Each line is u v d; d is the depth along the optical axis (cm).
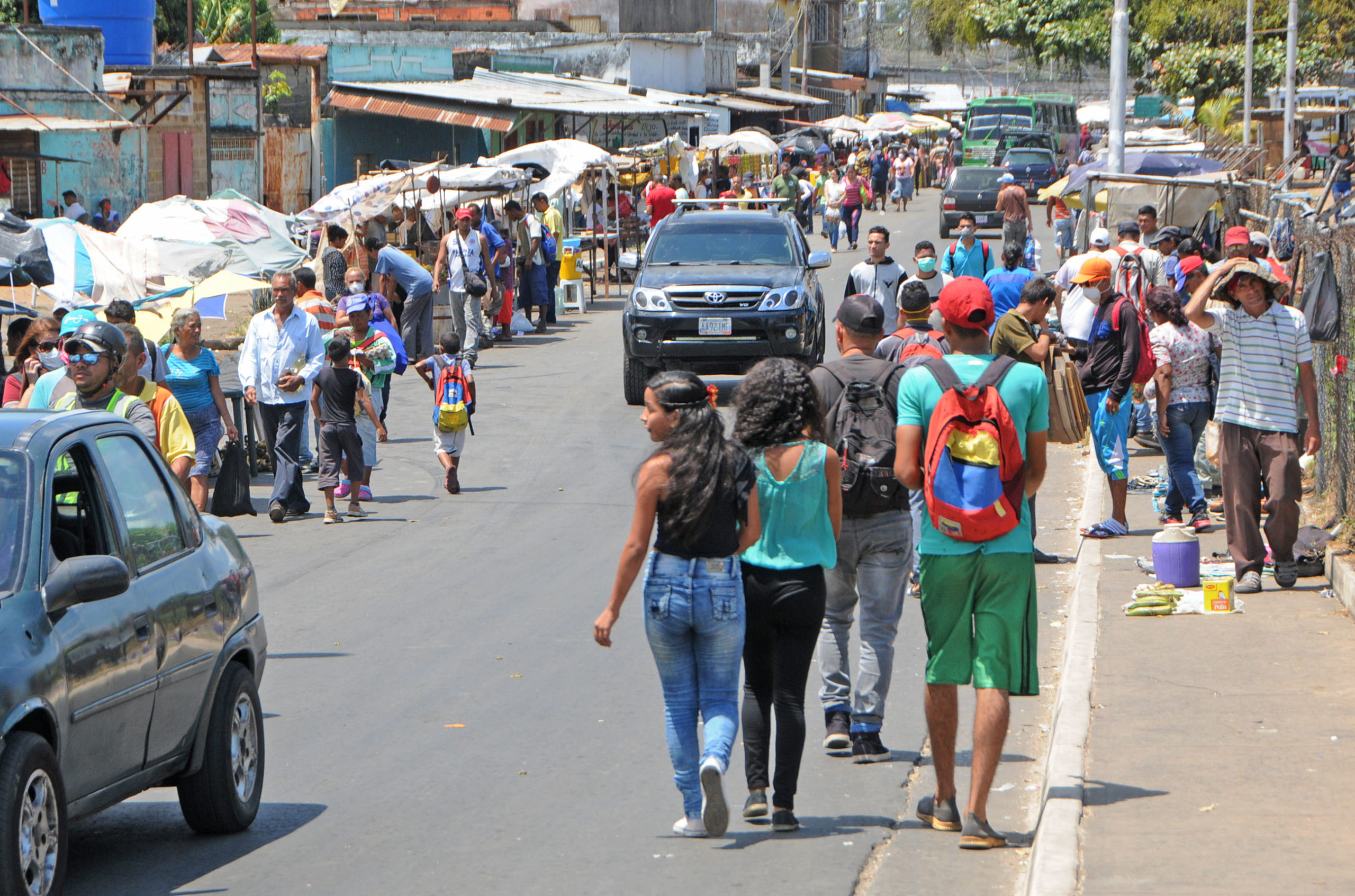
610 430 3459
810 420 1223
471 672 1697
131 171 6225
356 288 3297
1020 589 1143
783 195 8506
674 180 9012
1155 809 1148
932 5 11156
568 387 4091
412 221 5488
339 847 1193
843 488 1362
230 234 3862
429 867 1144
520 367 4503
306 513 2695
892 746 1445
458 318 4631
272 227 4028
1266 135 9162
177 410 1738
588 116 7975
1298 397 2128
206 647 1199
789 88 14450
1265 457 1875
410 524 2569
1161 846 1069
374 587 2123
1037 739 1476
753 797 1219
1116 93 4059
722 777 1155
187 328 2405
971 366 1170
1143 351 2197
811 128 12212
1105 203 4441
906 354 1752
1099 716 1398
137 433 1238
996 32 10706
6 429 1113
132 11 6488
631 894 1080
